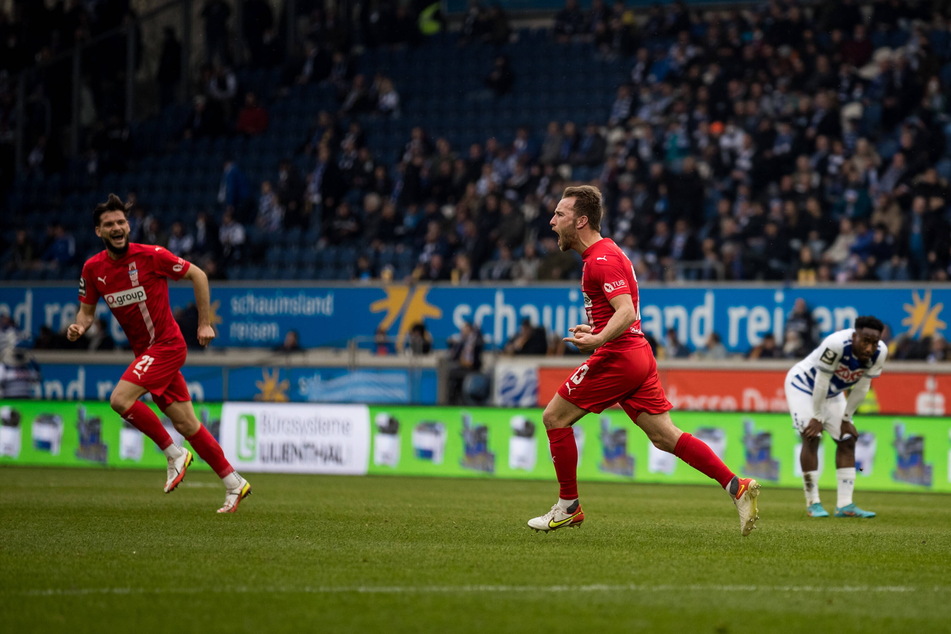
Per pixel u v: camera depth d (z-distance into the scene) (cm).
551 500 2412
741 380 3566
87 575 1226
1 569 1265
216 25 5875
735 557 1418
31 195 5575
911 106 4575
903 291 3641
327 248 4675
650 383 1540
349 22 6034
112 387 4184
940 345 3566
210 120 5575
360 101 5447
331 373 3956
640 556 1412
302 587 1155
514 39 5784
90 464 3494
